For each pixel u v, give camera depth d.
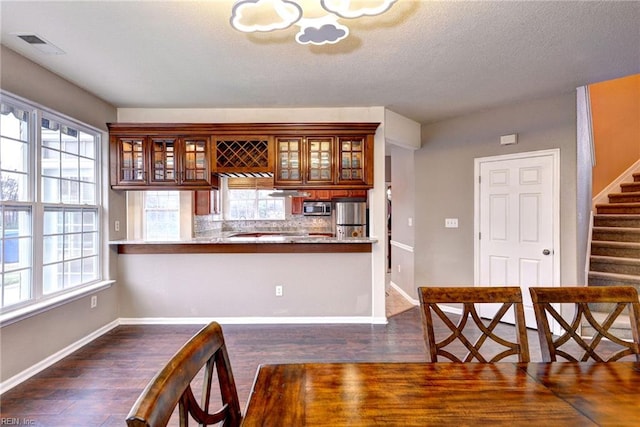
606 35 2.24
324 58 2.58
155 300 3.70
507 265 3.75
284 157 3.60
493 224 3.87
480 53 2.50
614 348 3.04
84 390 2.33
